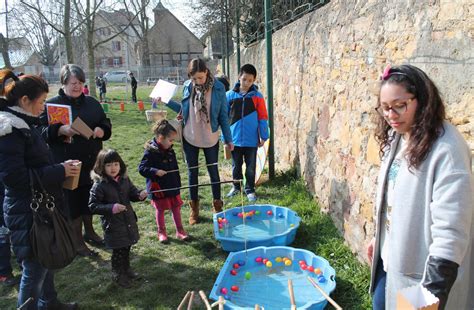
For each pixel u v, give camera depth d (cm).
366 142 351
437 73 245
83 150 410
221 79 735
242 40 1184
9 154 256
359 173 367
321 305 305
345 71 404
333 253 389
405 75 170
